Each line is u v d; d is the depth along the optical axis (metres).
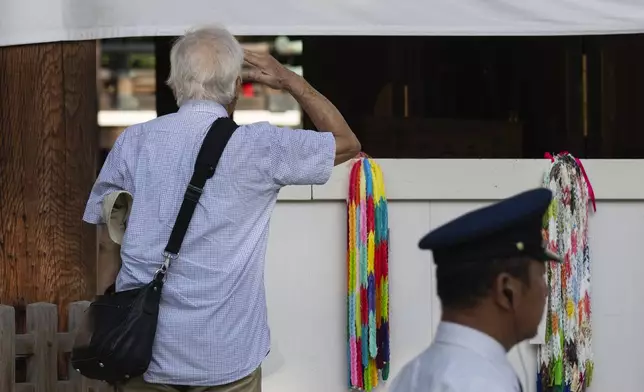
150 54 10.56
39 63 6.52
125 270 4.43
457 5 6.36
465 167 6.55
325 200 6.52
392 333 6.59
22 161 6.56
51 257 6.56
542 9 6.36
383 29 6.36
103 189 4.62
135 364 4.25
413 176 6.54
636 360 6.72
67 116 6.55
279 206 6.54
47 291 6.57
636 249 6.70
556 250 6.49
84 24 6.34
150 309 4.27
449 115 8.45
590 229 6.69
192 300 4.31
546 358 6.50
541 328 6.50
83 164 6.57
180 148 4.40
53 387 6.37
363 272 6.37
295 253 6.55
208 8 6.28
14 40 6.39
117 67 10.55
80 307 6.39
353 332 6.41
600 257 6.70
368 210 6.37
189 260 4.32
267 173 4.43
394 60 8.43
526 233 2.94
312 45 8.42
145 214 4.38
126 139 4.57
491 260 2.92
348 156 4.88
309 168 4.51
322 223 6.55
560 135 8.30
